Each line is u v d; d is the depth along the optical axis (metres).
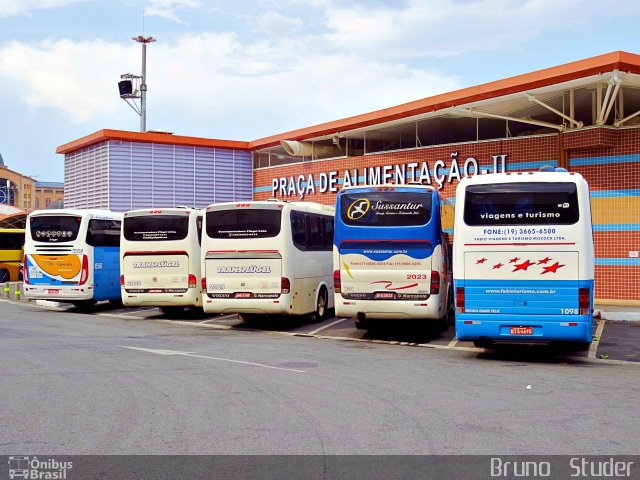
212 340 15.06
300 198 30.94
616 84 17.64
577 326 11.80
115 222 23.42
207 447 6.55
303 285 17.97
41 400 8.59
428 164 25.02
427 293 14.86
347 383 9.81
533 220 12.02
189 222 19.67
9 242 36.22
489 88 20.23
